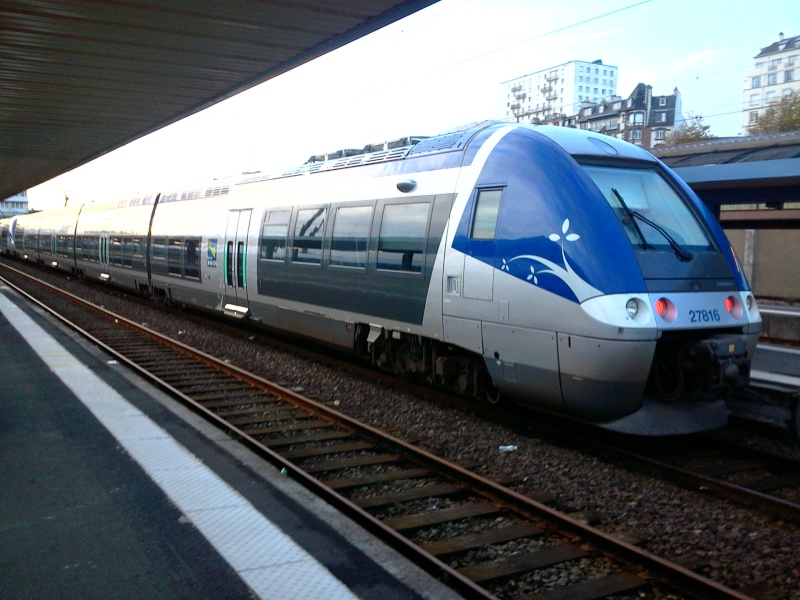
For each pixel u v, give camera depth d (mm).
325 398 8836
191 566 3961
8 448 6105
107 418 7156
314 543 4273
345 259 9641
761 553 4543
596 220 6301
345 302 9680
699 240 7059
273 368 10734
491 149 7516
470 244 7422
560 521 4809
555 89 112375
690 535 4820
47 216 34750
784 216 16938
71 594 3633
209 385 9484
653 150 17062
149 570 3906
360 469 6195
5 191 34219
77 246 27219
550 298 6441
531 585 4113
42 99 10477
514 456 6480
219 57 8148
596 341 6062
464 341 7594
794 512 5082
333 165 10562
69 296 20625
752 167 12344
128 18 6879
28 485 5223
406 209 8508
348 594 3656
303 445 6867
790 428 6934
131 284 20672
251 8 6496
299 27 7008
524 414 8148
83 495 5035
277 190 11969
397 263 8578
